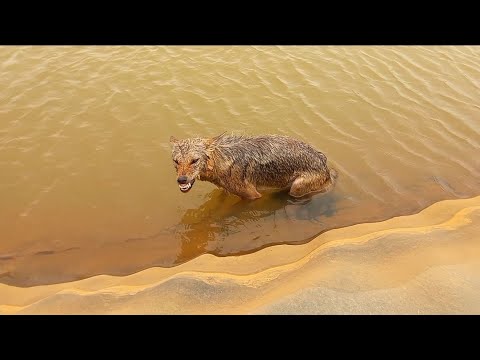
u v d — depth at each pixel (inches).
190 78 120.9
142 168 88.0
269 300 53.2
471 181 84.8
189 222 76.2
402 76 124.9
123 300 55.5
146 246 71.0
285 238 72.7
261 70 126.2
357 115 106.0
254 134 97.7
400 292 53.1
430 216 71.2
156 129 99.3
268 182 81.8
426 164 89.7
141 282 60.1
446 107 109.6
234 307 53.4
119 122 101.6
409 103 111.2
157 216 77.3
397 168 88.7
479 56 137.9
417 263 57.5
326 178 83.4
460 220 66.2
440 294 52.3
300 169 81.3
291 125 101.6
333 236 67.3
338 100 112.0
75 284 61.2
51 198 80.3
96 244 71.2
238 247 70.8
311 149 82.4
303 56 135.2
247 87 117.0
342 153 92.8
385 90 117.2
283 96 113.2
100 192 82.0
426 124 102.7
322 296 52.9
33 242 71.4
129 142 95.2
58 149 92.7
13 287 61.4
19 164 88.1
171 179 85.4
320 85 118.8
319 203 80.7
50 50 136.0
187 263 63.9
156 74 122.6
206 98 111.4
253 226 75.5
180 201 80.7
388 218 75.8
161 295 55.6
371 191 82.8
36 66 125.8
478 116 105.6
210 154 73.0
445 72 127.3
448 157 91.7
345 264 58.4
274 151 80.0
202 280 57.4
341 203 80.4
